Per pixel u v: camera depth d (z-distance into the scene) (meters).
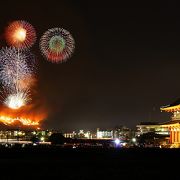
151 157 77.44
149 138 155.50
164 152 80.31
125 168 66.00
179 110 131.62
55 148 82.69
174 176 60.41
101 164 68.88
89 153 79.00
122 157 76.81
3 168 62.88
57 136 138.00
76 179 56.88
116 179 57.53
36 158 73.75
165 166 68.31
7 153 76.81
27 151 78.88
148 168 66.31
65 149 81.75
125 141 159.75
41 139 153.00
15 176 57.62
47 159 72.50
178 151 80.88
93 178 57.78
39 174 59.47
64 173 60.59
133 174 61.25
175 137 126.88
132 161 72.56
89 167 65.94
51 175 59.09
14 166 64.69
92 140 146.12
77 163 69.00
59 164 67.56
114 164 69.19
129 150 80.19
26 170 62.12
